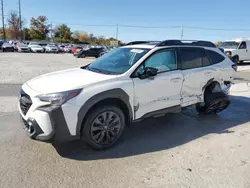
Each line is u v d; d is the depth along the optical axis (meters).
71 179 2.83
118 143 3.87
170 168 3.12
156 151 3.61
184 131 4.45
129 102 3.73
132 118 3.84
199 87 4.80
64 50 46.19
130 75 3.77
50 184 2.72
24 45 40.72
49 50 42.38
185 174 2.98
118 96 3.56
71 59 26.25
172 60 4.40
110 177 2.89
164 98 4.18
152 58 4.08
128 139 4.04
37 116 3.16
